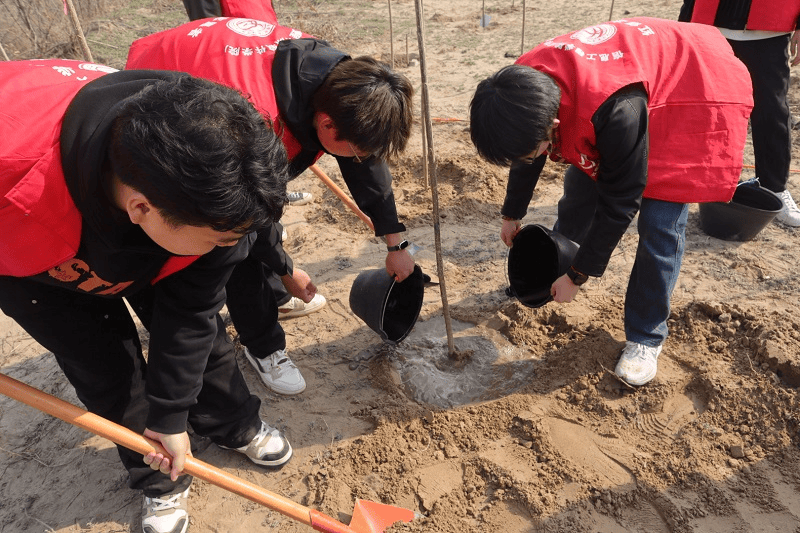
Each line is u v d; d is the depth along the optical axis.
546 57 2.12
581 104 2.00
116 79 1.42
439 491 2.40
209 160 1.05
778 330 2.76
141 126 1.09
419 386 2.85
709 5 3.23
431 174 2.56
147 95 1.15
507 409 2.68
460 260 3.62
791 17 3.07
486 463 2.46
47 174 1.33
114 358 1.99
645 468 2.39
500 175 4.31
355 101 1.81
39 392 1.67
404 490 2.41
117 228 1.40
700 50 2.23
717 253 3.49
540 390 2.75
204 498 2.45
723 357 2.77
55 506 2.48
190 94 1.12
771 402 2.52
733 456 2.40
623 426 2.56
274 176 1.15
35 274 1.52
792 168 4.15
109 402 2.05
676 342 2.89
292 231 4.07
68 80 1.48
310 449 2.61
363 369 2.98
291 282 2.86
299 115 1.94
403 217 4.02
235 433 2.43
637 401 2.64
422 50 2.36
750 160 4.29
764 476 2.31
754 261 3.38
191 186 1.07
